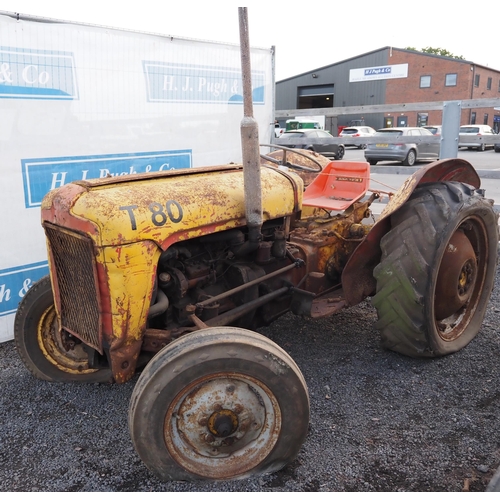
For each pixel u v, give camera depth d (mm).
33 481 2334
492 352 3467
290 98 44062
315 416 2777
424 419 2730
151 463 2182
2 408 2969
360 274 3385
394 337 3211
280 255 3131
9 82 3814
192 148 5121
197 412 2213
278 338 3758
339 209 3590
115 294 2342
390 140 6277
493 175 5742
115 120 4484
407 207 3174
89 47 4215
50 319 3236
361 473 2330
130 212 2334
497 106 5430
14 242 4062
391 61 38500
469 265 3396
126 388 3184
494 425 2656
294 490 2223
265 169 3121
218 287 2965
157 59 4672
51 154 4141
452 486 2227
